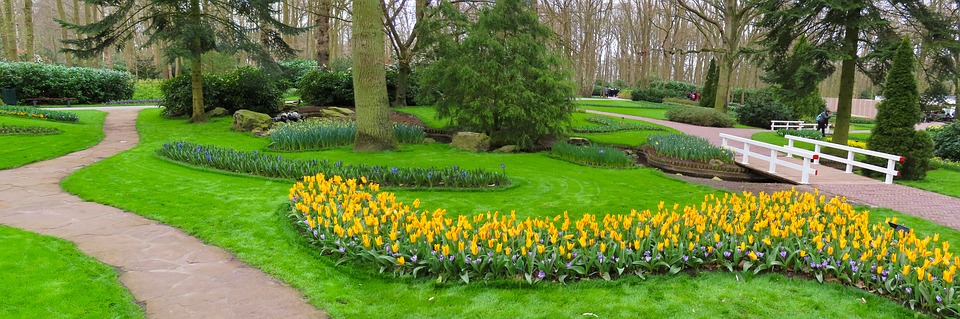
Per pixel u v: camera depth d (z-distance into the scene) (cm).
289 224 597
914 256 421
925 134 1117
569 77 1468
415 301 407
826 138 2189
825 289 436
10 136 1250
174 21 1706
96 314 371
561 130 1491
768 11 1688
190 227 592
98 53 1753
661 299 414
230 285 436
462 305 400
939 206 823
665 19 5559
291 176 870
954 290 400
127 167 951
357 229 491
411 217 539
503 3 1384
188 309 389
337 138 1353
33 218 618
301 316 383
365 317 383
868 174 1197
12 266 446
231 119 1806
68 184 805
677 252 475
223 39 1773
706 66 6081
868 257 453
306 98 2228
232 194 751
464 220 491
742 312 396
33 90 2383
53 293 398
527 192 847
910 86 1128
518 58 1363
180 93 1867
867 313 397
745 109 2942
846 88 1588
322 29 2523
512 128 1445
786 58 1761
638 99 4672
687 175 1227
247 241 546
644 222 544
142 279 443
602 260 451
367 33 1241
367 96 1267
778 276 459
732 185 1001
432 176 841
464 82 1375
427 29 1645
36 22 5278
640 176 1066
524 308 395
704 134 2220
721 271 471
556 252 444
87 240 540
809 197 657
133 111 2122
